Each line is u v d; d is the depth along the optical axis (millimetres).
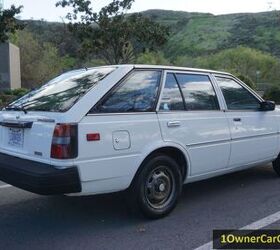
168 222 5496
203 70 6301
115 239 5000
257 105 6949
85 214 5836
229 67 74312
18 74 40375
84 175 4871
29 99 5805
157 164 5473
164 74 5777
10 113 5668
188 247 4785
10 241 4988
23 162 5164
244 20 116250
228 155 6355
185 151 5758
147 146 5340
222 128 6234
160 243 4883
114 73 5379
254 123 6758
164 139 5512
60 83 5867
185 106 5871
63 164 4805
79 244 4883
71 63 51844
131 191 5359
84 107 4969
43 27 69812
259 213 5805
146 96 5504
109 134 5035
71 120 4848
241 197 6508
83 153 4855
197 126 5898
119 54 32375
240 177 7660
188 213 5812
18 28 23781
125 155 5160
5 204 6281
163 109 5609
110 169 5051
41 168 4883
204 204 6188
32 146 5148
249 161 6754
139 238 5020
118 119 5141
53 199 6473
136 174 5328
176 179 5699
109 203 6254
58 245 4867
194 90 6062
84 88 5270
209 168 6129
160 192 5559
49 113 5074
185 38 112812
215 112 6203
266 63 74125
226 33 110812
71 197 6531
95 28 32031
